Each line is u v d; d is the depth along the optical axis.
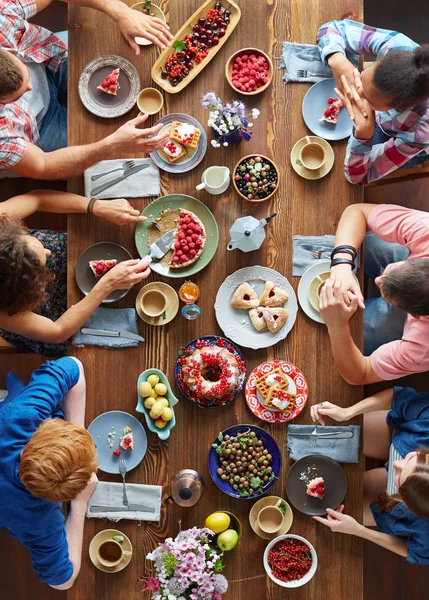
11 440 1.52
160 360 1.92
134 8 1.94
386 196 2.52
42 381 1.64
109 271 1.84
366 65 2.19
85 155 1.84
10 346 2.09
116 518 1.90
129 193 1.94
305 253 1.93
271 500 1.91
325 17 1.94
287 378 1.91
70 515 1.77
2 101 1.72
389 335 2.20
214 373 1.90
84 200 1.90
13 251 1.55
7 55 1.67
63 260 2.09
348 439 1.92
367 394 2.47
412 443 1.90
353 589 1.91
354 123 1.79
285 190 1.94
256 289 1.93
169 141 1.92
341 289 1.74
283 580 1.86
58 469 1.38
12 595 2.53
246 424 1.90
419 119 1.78
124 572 1.90
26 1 1.96
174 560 1.71
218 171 1.89
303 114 1.93
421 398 1.93
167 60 1.93
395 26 2.57
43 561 1.62
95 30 1.94
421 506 1.58
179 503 1.83
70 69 1.95
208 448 1.92
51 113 2.24
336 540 1.91
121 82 1.96
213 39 1.92
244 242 1.83
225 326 1.92
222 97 1.95
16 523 1.53
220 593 1.78
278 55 1.94
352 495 1.93
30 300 1.65
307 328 1.93
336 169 1.94
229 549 1.83
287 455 1.92
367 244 2.25
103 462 1.91
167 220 1.94
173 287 1.94
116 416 1.92
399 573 2.52
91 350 1.92
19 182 2.46
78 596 1.90
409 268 1.63
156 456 1.92
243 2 1.93
